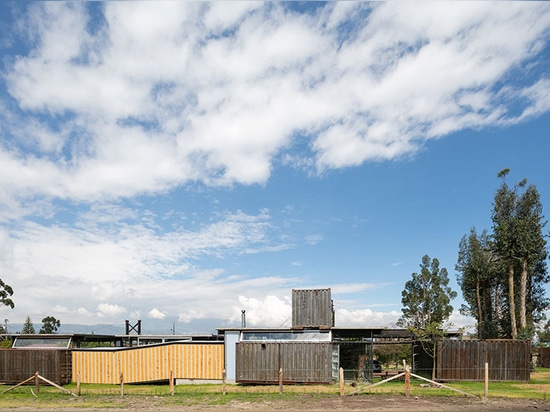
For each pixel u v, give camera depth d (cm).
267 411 1614
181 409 1684
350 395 1930
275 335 2605
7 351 2597
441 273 4109
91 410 1695
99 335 3086
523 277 4491
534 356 4316
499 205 4800
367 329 2591
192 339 3428
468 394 1862
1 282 5800
